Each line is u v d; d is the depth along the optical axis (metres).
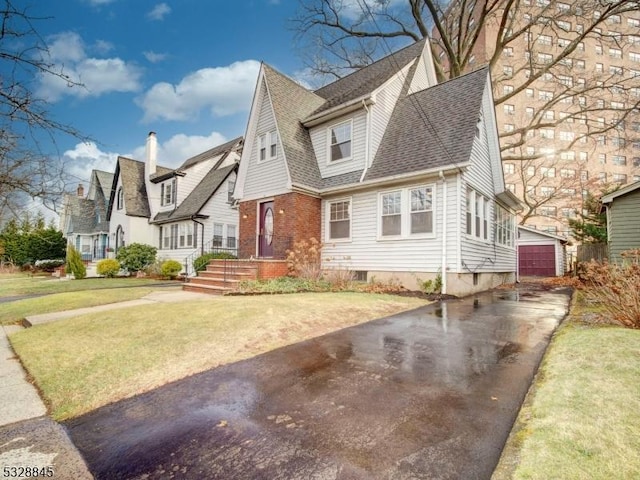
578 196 28.31
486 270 11.84
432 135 10.33
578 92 18.64
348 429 2.51
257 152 13.09
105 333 5.30
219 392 3.28
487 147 12.40
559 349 4.07
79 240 28.70
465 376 3.49
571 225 19.39
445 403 2.88
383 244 10.63
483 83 10.44
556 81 19.38
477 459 2.10
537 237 21.42
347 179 11.45
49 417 2.94
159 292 10.71
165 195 22.11
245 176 13.50
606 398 2.63
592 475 1.77
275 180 12.17
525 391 3.10
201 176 22.41
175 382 3.56
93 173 28.00
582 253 14.91
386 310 7.14
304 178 11.83
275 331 5.23
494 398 2.96
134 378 3.67
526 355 4.14
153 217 22.11
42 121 4.71
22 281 18.06
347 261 11.45
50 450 2.41
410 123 11.34
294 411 2.83
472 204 10.38
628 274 5.80
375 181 10.44
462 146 9.30
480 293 10.45
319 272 10.83
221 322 5.58
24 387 3.57
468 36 20.22
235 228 20.73
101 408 3.06
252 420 2.71
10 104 4.45
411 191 10.16
